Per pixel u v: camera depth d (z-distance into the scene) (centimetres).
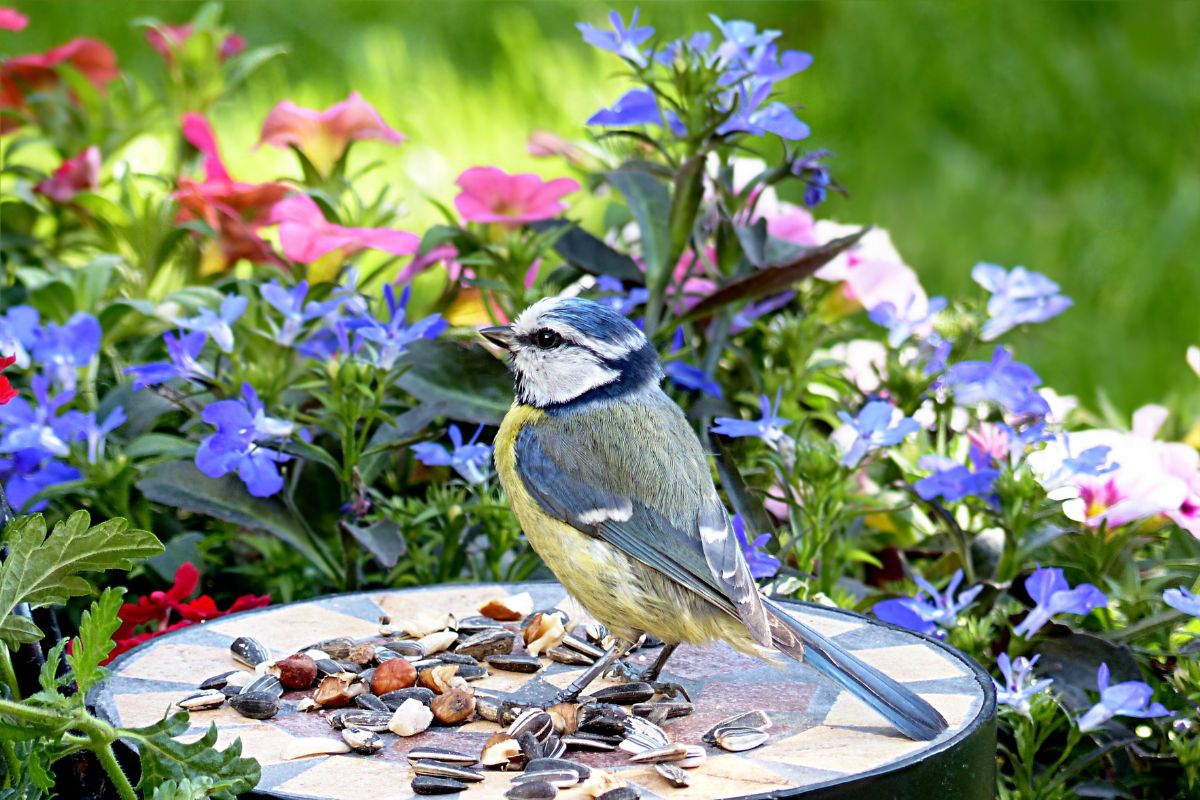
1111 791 542
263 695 450
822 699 462
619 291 677
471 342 689
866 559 621
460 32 1573
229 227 711
